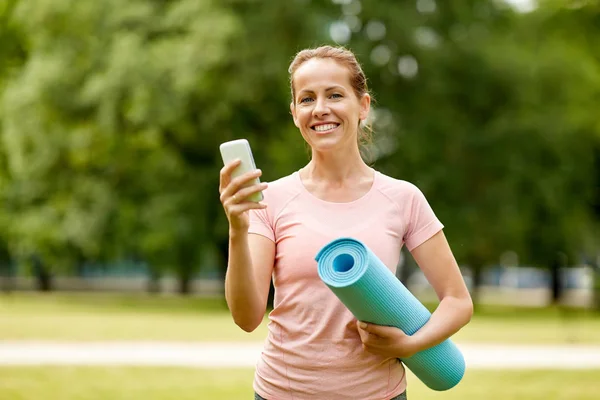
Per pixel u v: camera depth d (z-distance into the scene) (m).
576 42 25.94
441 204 24.11
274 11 22.19
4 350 11.66
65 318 18.06
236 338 13.73
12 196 28.56
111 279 51.75
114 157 24.91
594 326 18.03
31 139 24.47
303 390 2.82
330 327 2.81
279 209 2.95
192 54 21.50
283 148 23.91
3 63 29.89
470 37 24.53
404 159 24.27
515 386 8.84
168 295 35.31
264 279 2.89
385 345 2.73
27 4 24.61
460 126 24.31
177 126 23.31
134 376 9.39
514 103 24.47
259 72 22.02
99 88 22.38
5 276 45.91
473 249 24.78
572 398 8.11
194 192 25.06
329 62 2.93
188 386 8.74
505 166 24.05
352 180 2.98
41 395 8.02
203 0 22.55
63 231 25.58
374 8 23.52
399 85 24.30
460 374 2.97
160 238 25.11
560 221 25.36
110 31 23.83
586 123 24.50
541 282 54.59
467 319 2.90
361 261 2.62
